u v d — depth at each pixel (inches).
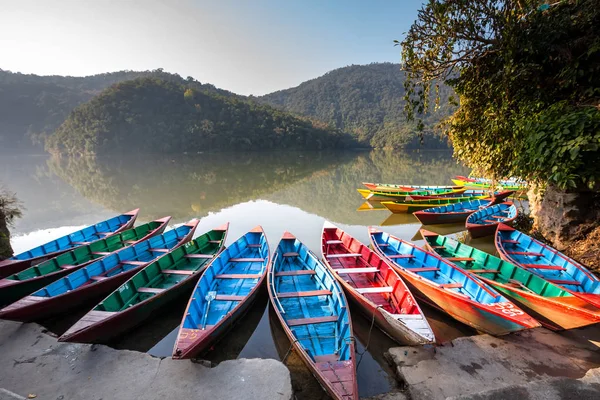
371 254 286.8
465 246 299.0
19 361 159.6
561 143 213.8
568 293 201.9
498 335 186.1
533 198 358.9
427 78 271.6
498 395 124.0
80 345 171.5
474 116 318.3
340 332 189.0
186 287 251.4
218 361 186.2
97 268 267.1
